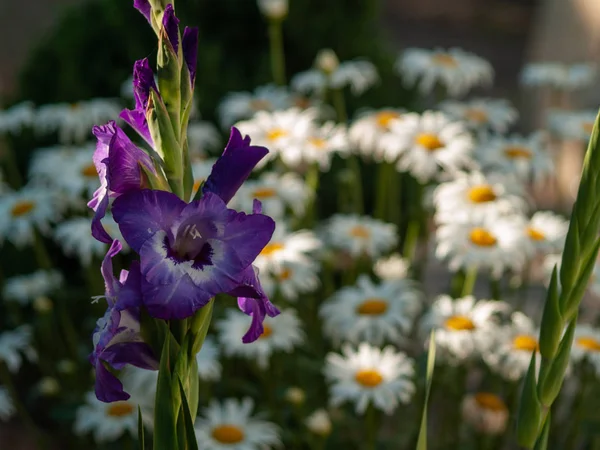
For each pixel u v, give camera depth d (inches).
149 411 124.5
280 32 199.9
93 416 123.3
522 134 285.7
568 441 130.6
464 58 182.4
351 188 184.5
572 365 121.6
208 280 44.9
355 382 122.0
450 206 140.3
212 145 188.1
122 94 191.5
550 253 140.9
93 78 195.2
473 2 485.7
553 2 255.8
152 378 123.6
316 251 150.9
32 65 202.8
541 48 266.7
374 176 193.5
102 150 47.6
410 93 206.8
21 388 187.3
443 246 134.1
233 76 196.1
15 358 145.1
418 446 54.4
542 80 189.0
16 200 155.5
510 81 411.8
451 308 130.9
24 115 176.1
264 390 141.6
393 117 163.2
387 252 170.6
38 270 192.1
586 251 50.2
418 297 147.3
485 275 198.2
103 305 161.8
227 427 118.2
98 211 44.9
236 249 45.9
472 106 178.7
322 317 155.0
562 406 153.9
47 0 324.8
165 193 44.9
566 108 241.4
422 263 169.2
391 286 137.7
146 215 44.7
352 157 165.2
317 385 149.5
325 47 202.4
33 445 173.0
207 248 46.2
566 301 51.4
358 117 181.0
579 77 189.2
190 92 45.8
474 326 127.5
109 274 45.4
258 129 157.8
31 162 185.3
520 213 144.8
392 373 122.9
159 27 45.4
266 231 46.3
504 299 154.5
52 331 171.5
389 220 175.5
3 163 197.2
